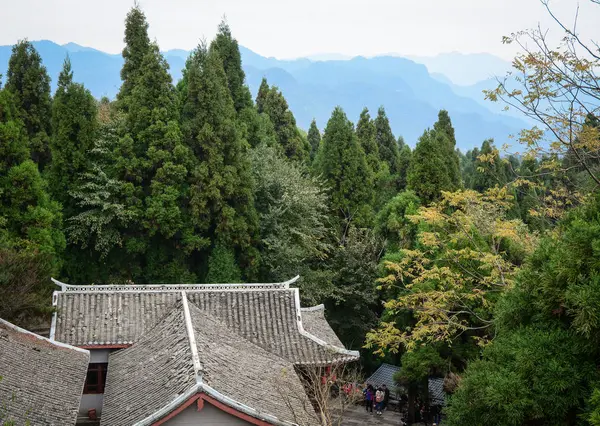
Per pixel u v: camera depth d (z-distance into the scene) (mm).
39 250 30312
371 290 42312
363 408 35719
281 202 41531
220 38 52000
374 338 27156
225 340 23984
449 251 27891
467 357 30406
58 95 36188
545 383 14523
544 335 15211
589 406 13930
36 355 21141
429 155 44625
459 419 16078
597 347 14352
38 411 17734
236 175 37906
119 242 35719
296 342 26422
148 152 36438
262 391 20547
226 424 18562
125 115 38281
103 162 36938
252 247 38531
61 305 26484
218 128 37875
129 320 26453
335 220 49438
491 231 29250
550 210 24406
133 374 21859
